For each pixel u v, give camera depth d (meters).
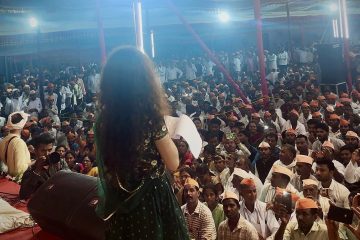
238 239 5.88
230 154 8.51
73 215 3.81
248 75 26.02
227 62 28.11
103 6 22.81
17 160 6.29
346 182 8.07
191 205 6.11
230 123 12.20
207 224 6.09
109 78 2.39
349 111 12.83
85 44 26.67
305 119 13.05
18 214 4.80
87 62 27.14
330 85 17.86
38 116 16.72
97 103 2.47
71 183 4.11
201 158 9.51
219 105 17.42
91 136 9.99
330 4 26.61
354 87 18.78
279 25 31.00
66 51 26.62
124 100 2.35
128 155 2.36
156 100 2.40
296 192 6.86
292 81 19.61
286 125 11.95
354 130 10.80
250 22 28.84
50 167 5.61
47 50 26.34
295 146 9.73
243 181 6.42
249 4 27.56
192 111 15.38
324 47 17.80
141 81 2.37
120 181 2.43
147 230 2.49
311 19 29.23
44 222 4.15
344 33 18.17
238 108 14.80
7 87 19.77
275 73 24.30
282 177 6.87
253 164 9.26
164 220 2.57
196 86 21.77
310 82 18.80
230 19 27.64
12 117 6.48
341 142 10.01
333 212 4.26
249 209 6.44
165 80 27.06
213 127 11.59
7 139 6.39
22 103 18.92
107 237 2.62
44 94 20.92
